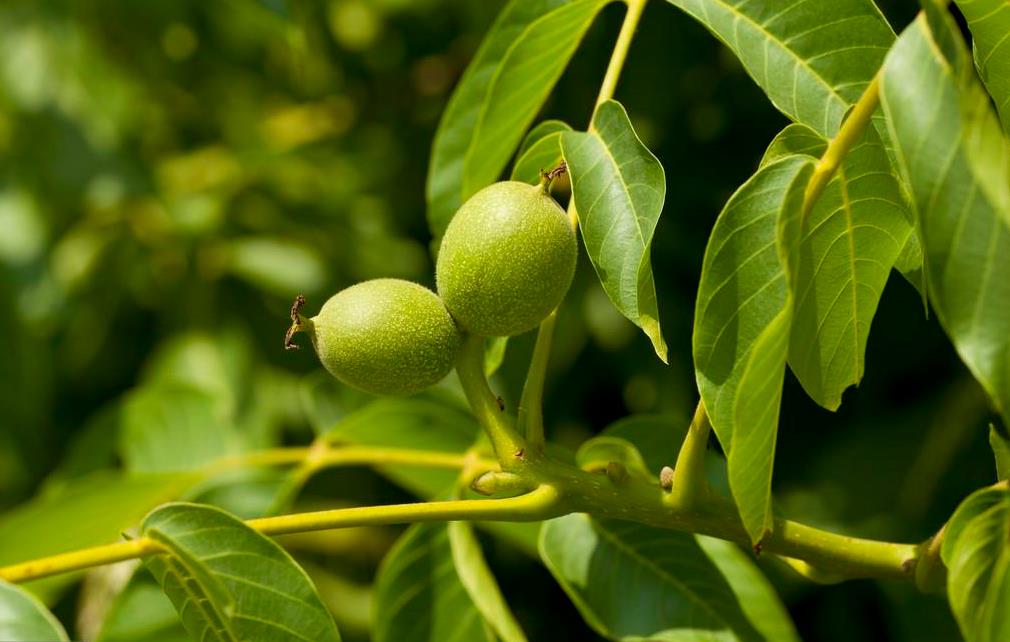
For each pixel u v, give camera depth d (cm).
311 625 72
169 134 132
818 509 103
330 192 126
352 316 74
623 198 72
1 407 117
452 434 88
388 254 123
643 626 79
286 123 139
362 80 133
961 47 64
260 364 118
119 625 84
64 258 121
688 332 107
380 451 85
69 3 121
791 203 68
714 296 69
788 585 101
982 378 64
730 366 69
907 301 104
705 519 73
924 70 65
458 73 131
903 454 103
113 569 96
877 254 73
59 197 120
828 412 107
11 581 72
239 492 88
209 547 72
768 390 67
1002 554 65
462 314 74
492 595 80
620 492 73
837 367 74
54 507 85
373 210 125
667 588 80
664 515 73
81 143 120
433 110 129
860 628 102
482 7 112
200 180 128
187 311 119
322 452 86
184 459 92
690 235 108
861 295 73
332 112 136
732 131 107
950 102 65
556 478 73
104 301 122
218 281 121
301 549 112
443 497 83
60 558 72
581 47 105
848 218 72
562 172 74
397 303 74
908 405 106
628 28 78
